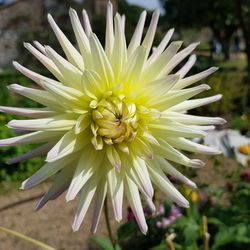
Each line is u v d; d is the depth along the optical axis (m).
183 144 0.21
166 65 0.21
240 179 0.62
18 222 0.79
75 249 0.67
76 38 0.21
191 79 0.21
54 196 0.20
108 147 0.20
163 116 0.21
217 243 0.43
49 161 0.18
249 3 1.83
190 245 0.42
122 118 0.20
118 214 0.19
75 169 0.20
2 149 1.04
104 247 0.36
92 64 0.20
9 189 0.98
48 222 0.78
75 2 2.28
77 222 0.19
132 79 0.20
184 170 0.47
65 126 0.19
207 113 1.50
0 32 3.31
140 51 0.20
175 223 0.44
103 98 0.20
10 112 0.20
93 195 0.20
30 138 0.20
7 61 3.34
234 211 0.52
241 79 1.68
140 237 0.49
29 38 2.90
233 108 1.57
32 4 3.17
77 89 0.20
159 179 0.21
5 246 0.69
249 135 0.90
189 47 0.21
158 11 0.21
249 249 0.47
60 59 0.20
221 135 0.85
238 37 3.91
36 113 0.20
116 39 0.20
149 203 0.20
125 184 0.20
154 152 0.21
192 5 2.13
